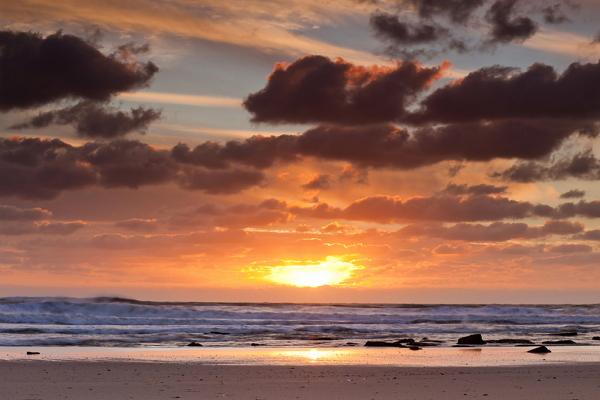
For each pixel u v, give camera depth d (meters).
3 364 23.98
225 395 16.56
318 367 24.50
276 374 21.86
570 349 36.81
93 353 30.14
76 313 60.19
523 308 84.12
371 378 20.83
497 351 34.59
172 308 63.00
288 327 51.78
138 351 31.92
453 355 31.53
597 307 95.56
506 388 18.30
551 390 17.86
